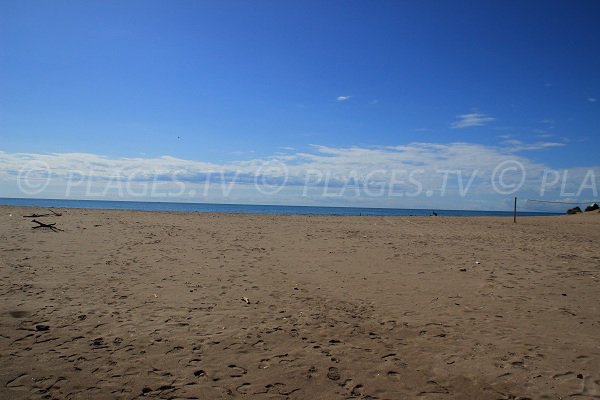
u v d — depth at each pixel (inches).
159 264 408.2
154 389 159.2
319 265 427.2
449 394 158.4
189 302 280.2
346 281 354.6
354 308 274.4
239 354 194.2
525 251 538.0
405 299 297.6
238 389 160.9
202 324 235.6
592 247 588.4
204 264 416.2
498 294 310.5
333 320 247.8
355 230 812.6
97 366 177.3
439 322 244.8
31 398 149.6
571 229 928.9
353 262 446.3
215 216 1083.3
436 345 208.1
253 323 239.6
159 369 176.4
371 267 418.6
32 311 246.8
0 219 754.8
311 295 307.6
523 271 398.3
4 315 237.1
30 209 1047.6
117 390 157.5
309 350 200.4
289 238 652.7
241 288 323.9
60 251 455.8
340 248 551.5
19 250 448.8
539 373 175.6
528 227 967.6
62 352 190.4
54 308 254.8
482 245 601.0
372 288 330.3
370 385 165.6
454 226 966.4
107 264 397.7
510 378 171.3
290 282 348.8
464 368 181.0
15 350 190.5
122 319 239.8
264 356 192.5
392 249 547.8
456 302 289.1
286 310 267.7
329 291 320.2
